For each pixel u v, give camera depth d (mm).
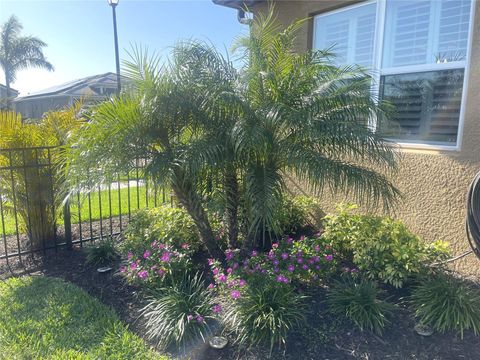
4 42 32625
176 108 3691
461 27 4234
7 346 3137
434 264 3816
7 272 4652
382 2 4883
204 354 2980
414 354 2867
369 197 3781
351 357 2869
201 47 3920
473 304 3211
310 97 3736
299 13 5957
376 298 3533
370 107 3646
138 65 3689
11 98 31234
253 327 3047
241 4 6711
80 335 3262
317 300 3588
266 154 3729
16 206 5070
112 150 3633
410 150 4660
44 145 5160
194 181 3996
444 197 4379
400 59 4816
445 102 4418
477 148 4070
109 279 4277
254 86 3861
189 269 4008
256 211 3646
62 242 5477
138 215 5285
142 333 3309
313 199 5633
